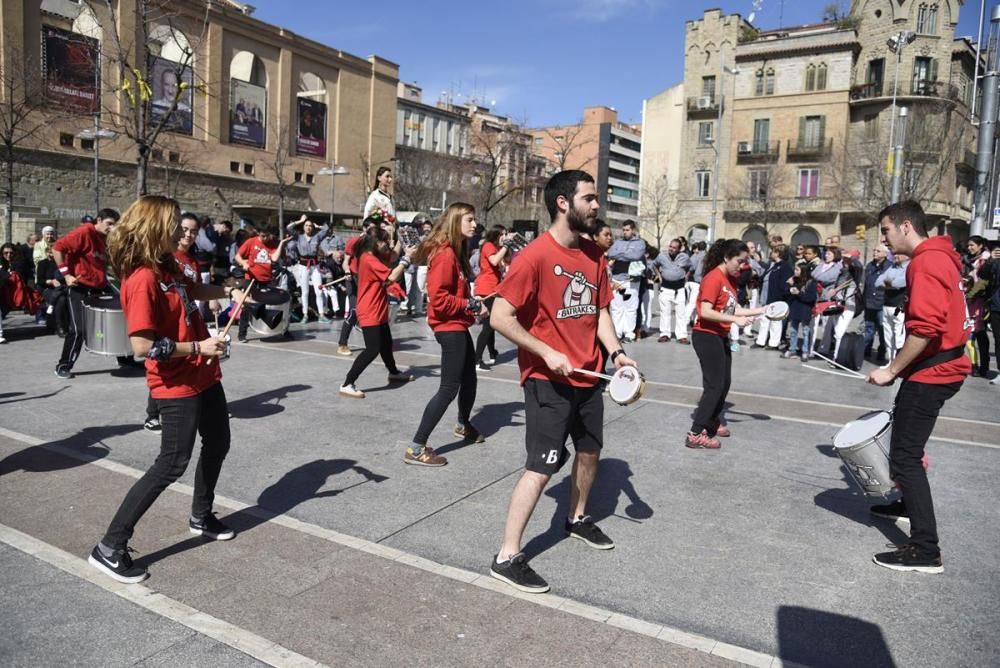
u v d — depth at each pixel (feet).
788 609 11.28
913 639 10.47
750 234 161.68
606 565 12.72
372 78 152.97
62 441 19.29
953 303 12.59
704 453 19.84
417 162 167.84
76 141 99.19
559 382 11.93
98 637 9.98
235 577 11.86
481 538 13.69
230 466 17.65
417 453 18.07
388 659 9.61
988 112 52.54
